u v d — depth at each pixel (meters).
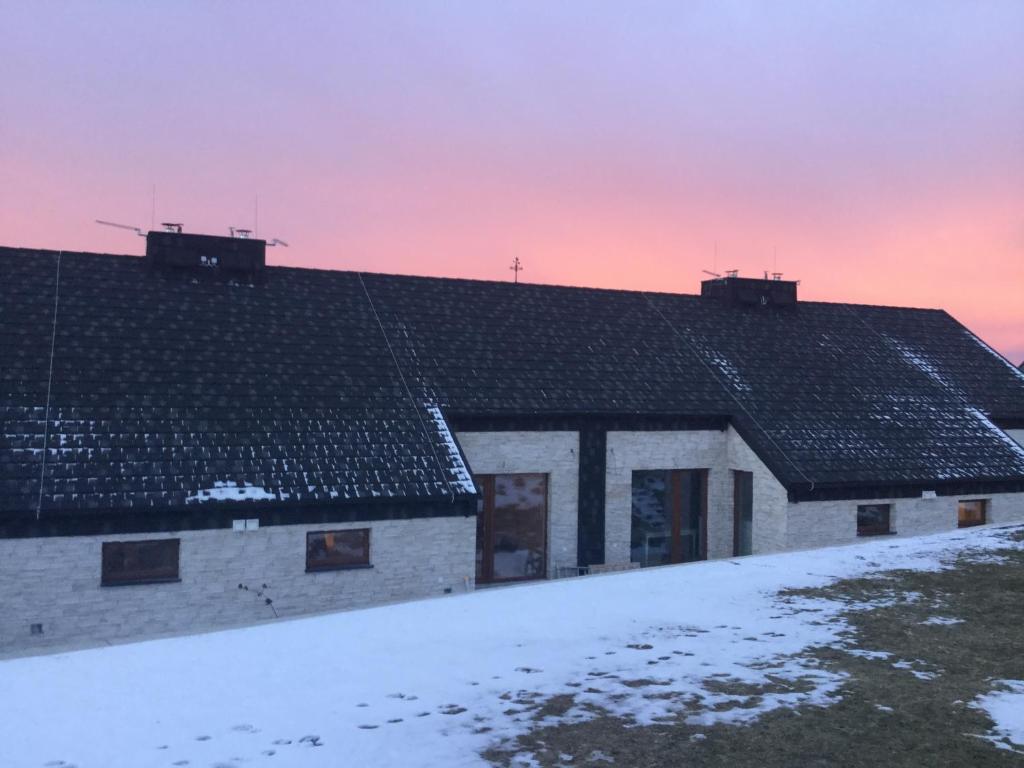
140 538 17.08
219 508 17.48
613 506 23.64
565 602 15.00
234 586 17.75
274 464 18.84
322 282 25.77
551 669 10.96
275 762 8.08
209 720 9.23
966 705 9.50
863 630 12.79
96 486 17.03
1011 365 33.38
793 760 8.09
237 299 23.81
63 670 11.30
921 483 24.58
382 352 23.58
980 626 13.02
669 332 28.86
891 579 16.39
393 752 8.27
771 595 15.23
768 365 28.56
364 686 10.36
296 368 21.95
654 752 8.27
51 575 16.41
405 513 19.20
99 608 16.73
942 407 28.97
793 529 23.27
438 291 27.08
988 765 7.97
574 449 23.22
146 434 18.59
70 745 8.59
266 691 10.22
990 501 26.03
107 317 21.55
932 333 34.09
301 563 18.30
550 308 28.09
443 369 23.53
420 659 11.52
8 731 8.99
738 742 8.49
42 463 17.19
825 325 32.34
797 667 10.95
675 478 24.83
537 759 8.10
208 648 12.42
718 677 10.55
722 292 32.12
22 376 18.98
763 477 24.05
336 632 13.20
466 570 19.70
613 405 23.80
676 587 16.08
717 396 25.81
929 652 11.64
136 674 11.04
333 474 19.05
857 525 24.22
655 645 12.06
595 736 8.66
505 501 22.69
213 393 20.27
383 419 21.11
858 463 24.50
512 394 23.16
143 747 8.50
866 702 9.60
